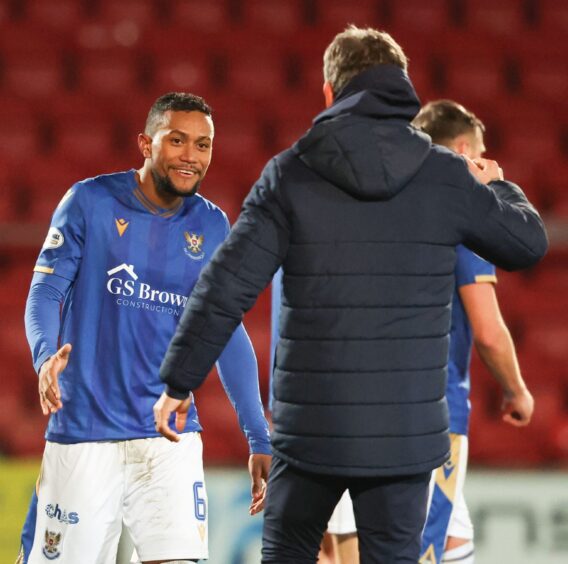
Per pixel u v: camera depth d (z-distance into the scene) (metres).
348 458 9.71
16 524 19.75
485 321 13.25
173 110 12.19
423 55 40.09
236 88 39.22
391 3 41.06
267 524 10.41
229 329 9.84
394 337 9.80
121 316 12.32
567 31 40.88
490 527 19.42
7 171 36.53
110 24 40.47
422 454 9.83
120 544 17.72
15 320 31.78
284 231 9.94
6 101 38.34
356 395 9.74
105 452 12.22
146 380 12.35
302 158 9.88
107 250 12.36
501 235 10.12
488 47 40.31
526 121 38.53
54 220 12.45
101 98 38.47
